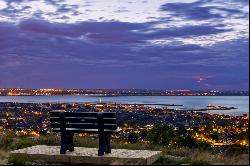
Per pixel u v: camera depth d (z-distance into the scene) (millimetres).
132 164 8328
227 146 13148
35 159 9883
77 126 10070
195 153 10945
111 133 9680
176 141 16125
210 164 8438
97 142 13297
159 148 12461
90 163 9438
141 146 12836
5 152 11062
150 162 9219
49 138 14250
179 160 9367
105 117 9750
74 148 10969
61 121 10117
